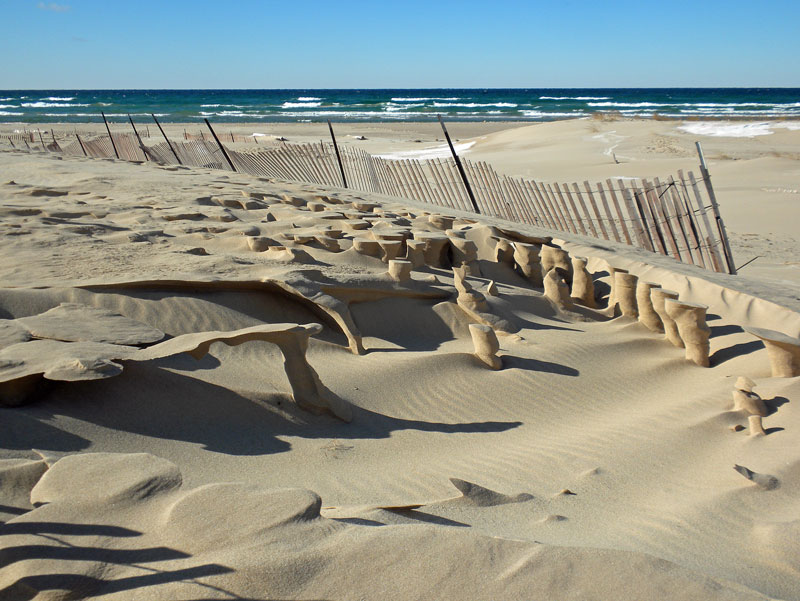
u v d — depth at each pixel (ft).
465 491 10.19
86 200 33.42
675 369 18.37
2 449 9.87
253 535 7.49
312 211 32.71
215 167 67.82
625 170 68.44
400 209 34.94
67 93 552.00
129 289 16.85
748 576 8.70
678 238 36.32
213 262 20.04
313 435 12.70
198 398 12.76
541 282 26.50
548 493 11.14
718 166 67.51
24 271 18.21
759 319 22.53
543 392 16.12
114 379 12.45
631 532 9.68
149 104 302.04
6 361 11.46
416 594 6.98
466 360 16.81
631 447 13.16
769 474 11.62
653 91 530.68
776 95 370.32
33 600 6.51
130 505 8.00
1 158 54.54
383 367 15.93
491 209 42.09
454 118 207.41
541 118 202.18
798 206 49.47
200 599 6.57
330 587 6.97
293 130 157.38
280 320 17.53
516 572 7.37
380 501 10.21
